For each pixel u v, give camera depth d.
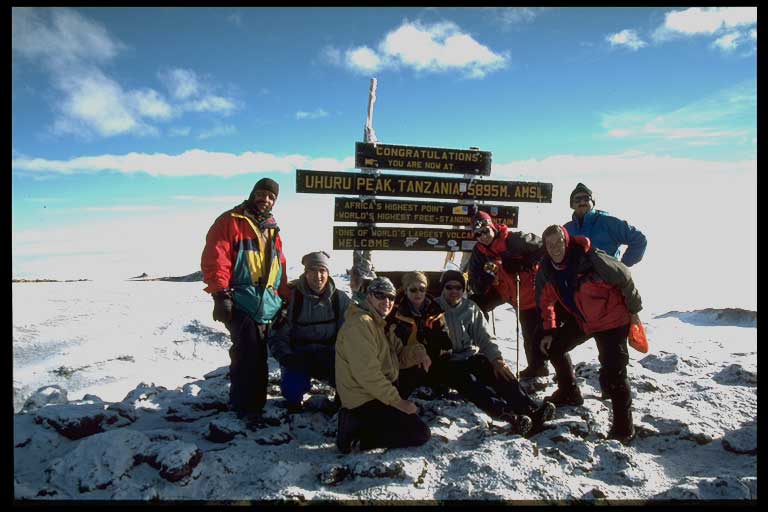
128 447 2.76
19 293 9.21
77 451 2.70
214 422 3.32
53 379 4.63
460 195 5.77
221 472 2.76
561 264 3.46
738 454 3.12
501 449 3.04
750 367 4.72
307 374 3.70
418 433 3.13
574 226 4.52
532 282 4.49
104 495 2.48
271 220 3.64
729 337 7.00
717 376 4.75
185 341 6.18
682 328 7.70
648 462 3.05
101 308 7.78
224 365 5.53
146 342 6.01
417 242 5.68
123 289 10.17
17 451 2.97
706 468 2.99
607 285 3.36
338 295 3.83
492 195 5.90
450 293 3.76
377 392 3.06
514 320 7.84
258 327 3.53
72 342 5.79
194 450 2.74
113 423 3.48
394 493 2.60
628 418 3.34
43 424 3.25
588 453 3.09
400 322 3.61
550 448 3.11
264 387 3.58
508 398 3.51
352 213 5.45
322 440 3.34
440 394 4.05
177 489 2.59
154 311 7.57
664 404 3.93
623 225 4.29
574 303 3.47
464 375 3.62
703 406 3.88
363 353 3.07
